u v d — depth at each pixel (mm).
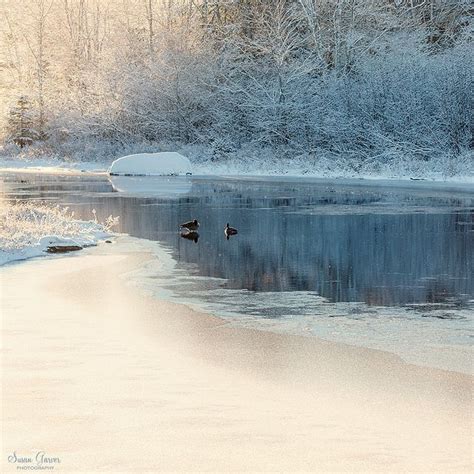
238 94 62812
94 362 9562
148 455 6488
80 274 16875
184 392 8367
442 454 6668
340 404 8102
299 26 65188
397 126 54094
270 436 7023
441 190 40062
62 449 6602
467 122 52062
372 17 64812
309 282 16453
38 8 85125
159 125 66375
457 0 67250
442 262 19062
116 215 29297
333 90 58125
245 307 13797
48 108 77938
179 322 12328
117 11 74375
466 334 11789
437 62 56531
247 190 41062
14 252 19188
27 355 9859
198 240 22859
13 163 67875
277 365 9695
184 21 71250
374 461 6473
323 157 55031
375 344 11062
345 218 28375
